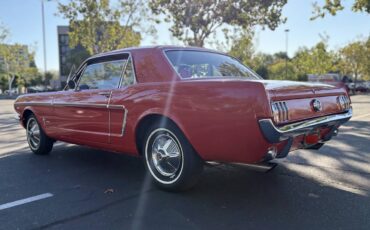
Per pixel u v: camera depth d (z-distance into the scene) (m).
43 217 3.56
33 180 4.82
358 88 52.00
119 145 4.56
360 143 6.96
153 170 4.25
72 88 5.42
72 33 22.98
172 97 3.85
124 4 22.58
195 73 4.33
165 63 4.22
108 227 3.29
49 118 5.81
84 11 21.95
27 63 54.50
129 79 4.48
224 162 3.66
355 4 14.50
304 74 49.50
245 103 3.31
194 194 4.11
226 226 3.26
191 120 3.69
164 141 4.12
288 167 5.20
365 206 3.68
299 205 3.74
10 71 51.91
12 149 7.20
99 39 23.83
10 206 3.87
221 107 3.46
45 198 4.10
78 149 6.86
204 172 5.00
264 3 18.58
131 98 4.27
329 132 4.30
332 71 50.78
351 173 4.86
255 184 4.45
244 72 4.98
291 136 3.47
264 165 3.68
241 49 27.66
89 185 4.55
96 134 4.85
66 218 3.52
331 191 4.16
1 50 48.22
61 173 5.15
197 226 3.27
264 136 3.24
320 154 5.99
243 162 3.46
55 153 6.53
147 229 3.22
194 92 3.68
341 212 3.53
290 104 3.48
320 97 3.97
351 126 9.66
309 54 50.22
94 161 5.84
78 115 5.13
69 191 4.33
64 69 71.38
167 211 3.63
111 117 4.58
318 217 3.42
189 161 3.86
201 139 3.64
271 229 3.18
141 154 4.43
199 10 18.69
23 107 6.43
